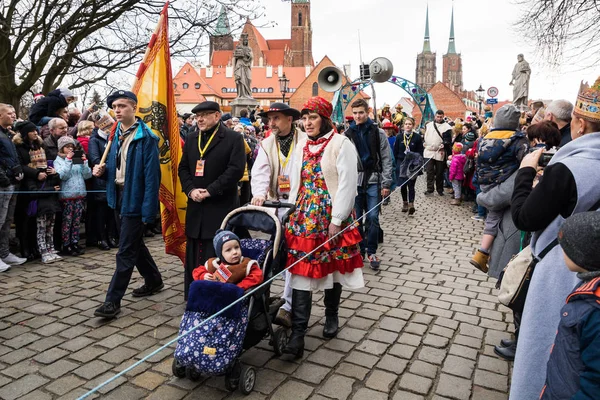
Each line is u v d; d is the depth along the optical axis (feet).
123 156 14.35
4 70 38.55
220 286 9.49
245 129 32.01
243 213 11.76
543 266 7.28
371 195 19.34
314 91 241.35
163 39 15.67
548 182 6.81
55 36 37.37
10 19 36.45
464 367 11.16
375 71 31.32
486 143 11.66
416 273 18.70
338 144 11.43
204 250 14.12
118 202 15.44
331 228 11.14
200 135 14.28
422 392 10.06
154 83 15.55
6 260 19.48
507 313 14.53
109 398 9.73
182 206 16.03
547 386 5.63
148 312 14.42
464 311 14.70
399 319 14.02
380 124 44.06
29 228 20.58
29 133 19.48
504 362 11.43
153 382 10.36
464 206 36.22
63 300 15.38
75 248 21.36
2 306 14.78
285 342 11.84
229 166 13.74
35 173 19.30
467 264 20.02
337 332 12.97
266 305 10.85
